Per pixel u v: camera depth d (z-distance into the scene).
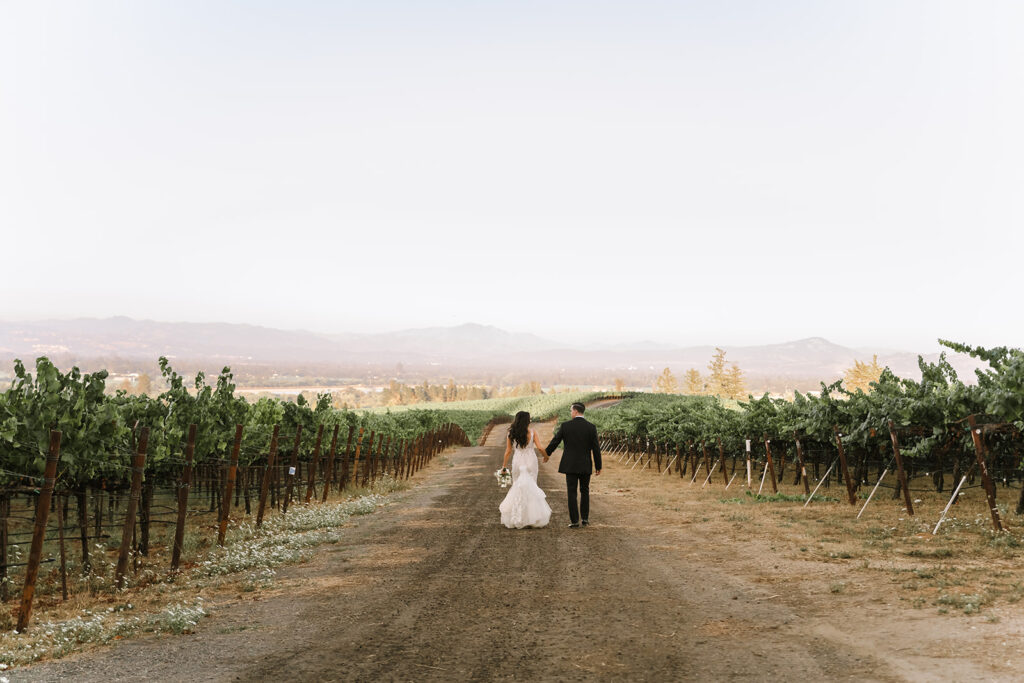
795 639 5.55
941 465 13.38
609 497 16.59
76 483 9.84
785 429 16.20
